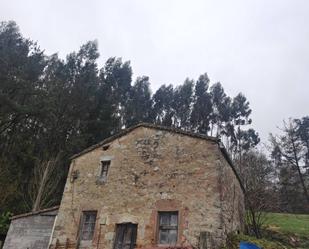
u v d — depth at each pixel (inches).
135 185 475.5
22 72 1079.0
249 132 1669.5
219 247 378.0
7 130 1053.8
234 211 487.8
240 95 1822.1
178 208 426.3
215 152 444.5
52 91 1151.0
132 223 444.5
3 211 780.6
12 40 1258.0
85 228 480.1
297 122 1552.7
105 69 1534.2
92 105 1203.9
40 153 1002.7
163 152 483.2
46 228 507.8
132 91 1555.1
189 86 1716.3
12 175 885.2
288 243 541.0
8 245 509.0
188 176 444.1
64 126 1106.1
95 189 505.0
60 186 903.1
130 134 531.5
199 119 1573.6
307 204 1072.2
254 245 387.2
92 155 546.9
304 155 1253.7
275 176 1103.6
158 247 403.9
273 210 796.0
